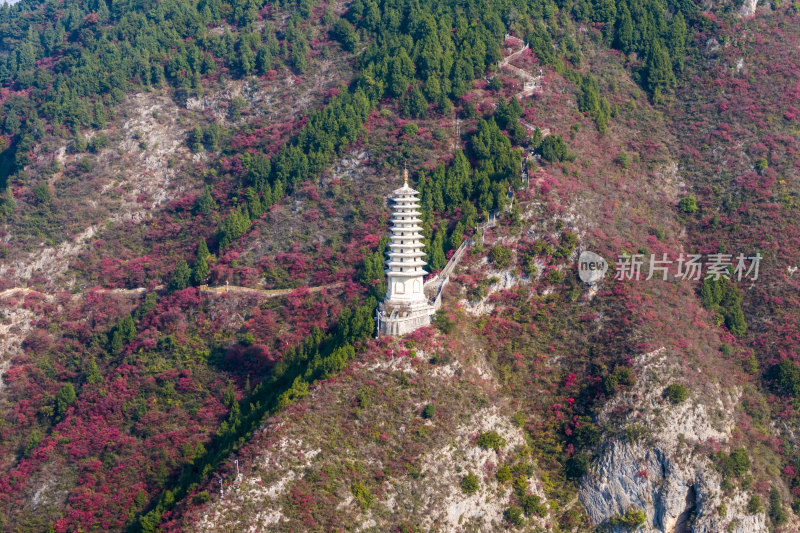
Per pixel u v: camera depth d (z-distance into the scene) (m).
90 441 167.00
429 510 137.12
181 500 138.75
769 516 149.88
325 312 178.38
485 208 183.88
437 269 173.38
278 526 130.38
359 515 133.12
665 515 146.88
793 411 164.38
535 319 171.25
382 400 145.62
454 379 152.00
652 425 151.62
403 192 157.62
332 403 144.62
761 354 172.62
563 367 165.00
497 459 146.88
